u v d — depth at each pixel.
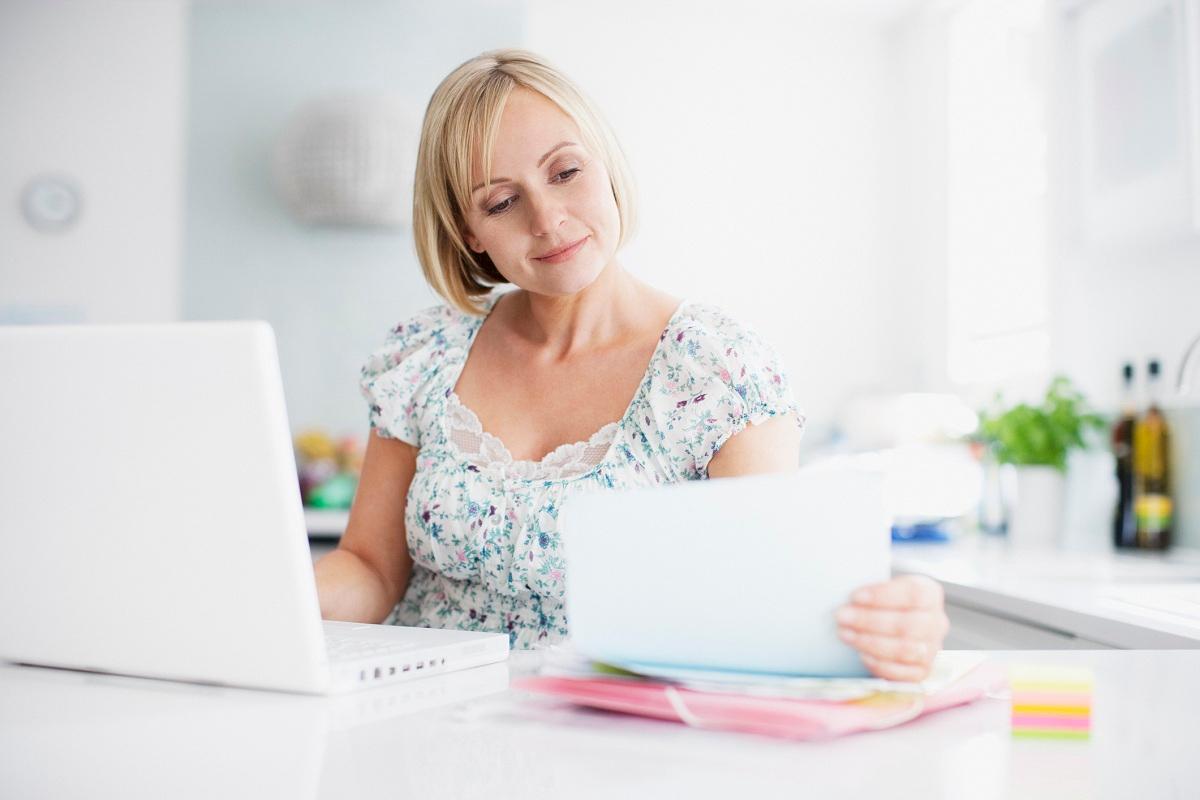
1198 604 1.50
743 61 3.81
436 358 1.44
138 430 0.74
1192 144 2.09
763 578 0.68
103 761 0.58
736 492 0.68
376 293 3.61
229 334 0.70
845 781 0.53
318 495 3.24
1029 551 2.43
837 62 3.85
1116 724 0.67
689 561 0.69
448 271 1.45
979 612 1.80
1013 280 3.28
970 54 3.52
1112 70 2.38
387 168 3.33
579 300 1.34
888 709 0.63
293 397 3.59
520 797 0.51
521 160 1.23
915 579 0.67
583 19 3.76
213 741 0.62
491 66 1.29
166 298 3.56
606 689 0.68
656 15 3.78
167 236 3.57
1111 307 2.55
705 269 3.76
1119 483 2.38
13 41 3.54
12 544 0.82
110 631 0.81
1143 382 2.43
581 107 1.27
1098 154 2.44
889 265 3.84
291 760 0.58
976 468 3.01
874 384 3.81
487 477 1.31
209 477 0.73
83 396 0.75
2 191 3.53
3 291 3.52
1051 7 2.61
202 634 0.77
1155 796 0.51
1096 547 2.47
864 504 0.67
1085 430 2.61
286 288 3.59
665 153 3.77
